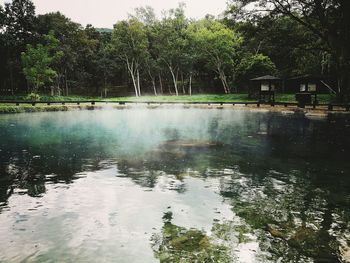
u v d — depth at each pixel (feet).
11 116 90.38
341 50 78.69
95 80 220.64
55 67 182.91
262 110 101.50
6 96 156.25
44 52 144.77
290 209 20.93
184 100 149.18
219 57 184.75
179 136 53.01
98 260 15.15
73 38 204.33
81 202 22.65
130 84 241.35
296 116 83.82
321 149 41.01
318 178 27.84
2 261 15.05
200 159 35.65
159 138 50.93
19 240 17.17
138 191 24.89
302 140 48.32
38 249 16.22
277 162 34.04
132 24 183.52
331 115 80.53
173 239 17.04
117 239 17.20
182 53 185.57
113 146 44.16
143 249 16.08
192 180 27.63
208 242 16.62
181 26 198.80
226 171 30.45
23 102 113.09
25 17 176.35
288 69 156.25
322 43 99.25
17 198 23.52
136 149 41.81
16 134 56.24
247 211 20.67
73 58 185.06
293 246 16.11
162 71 219.61
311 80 99.30
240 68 151.12
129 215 20.34
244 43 189.78
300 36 100.48
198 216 20.04
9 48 173.37
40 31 190.39
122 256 15.46
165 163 33.78
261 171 30.35
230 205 21.75
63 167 32.40
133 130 61.05
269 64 147.23
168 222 19.22
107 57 213.66
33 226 18.86
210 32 173.99
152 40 213.87
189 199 23.03
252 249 15.87
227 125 67.72
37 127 66.18
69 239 17.25
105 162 34.47
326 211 20.51
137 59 194.08
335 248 15.85
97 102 137.39
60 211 21.07
